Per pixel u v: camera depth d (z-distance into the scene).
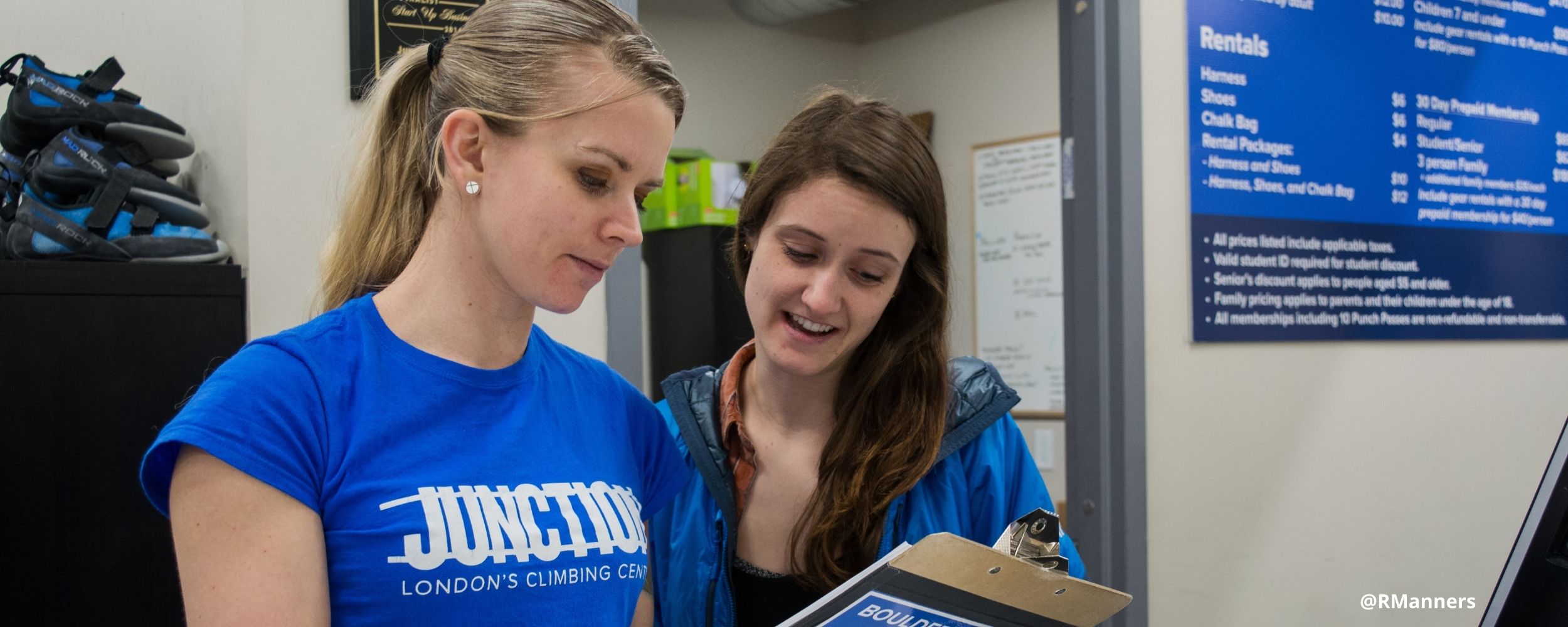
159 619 1.71
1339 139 2.54
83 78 1.89
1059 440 3.46
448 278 0.83
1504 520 2.82
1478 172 2.76
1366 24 2.57
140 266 1.70
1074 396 2.39
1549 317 2.90
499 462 0.82
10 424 1.62
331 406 0.77
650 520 1.19
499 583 0.78
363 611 0.75
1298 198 2.48
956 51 3.72
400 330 0.83
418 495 0.77
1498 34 2.79
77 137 1.76
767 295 1.07
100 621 1.67
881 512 1.13
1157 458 2.31
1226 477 2.40
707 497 1.17
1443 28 2.70
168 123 1.88
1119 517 2.28
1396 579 2.64
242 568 0.70
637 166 0.80
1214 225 2.37
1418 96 2.66
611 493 0.90
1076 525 2.39
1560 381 2.93
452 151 0.80
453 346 0.84
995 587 0.83
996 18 3.59
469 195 0.81
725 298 3.29
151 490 0.74
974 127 3.68
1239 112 2.40
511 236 0.79
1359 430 2.60
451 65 0.84
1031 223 3.50
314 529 0.74
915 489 1.17
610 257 0.82
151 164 1.89
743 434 1.16
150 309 1.70
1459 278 2.73
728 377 1.21
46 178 1.74
